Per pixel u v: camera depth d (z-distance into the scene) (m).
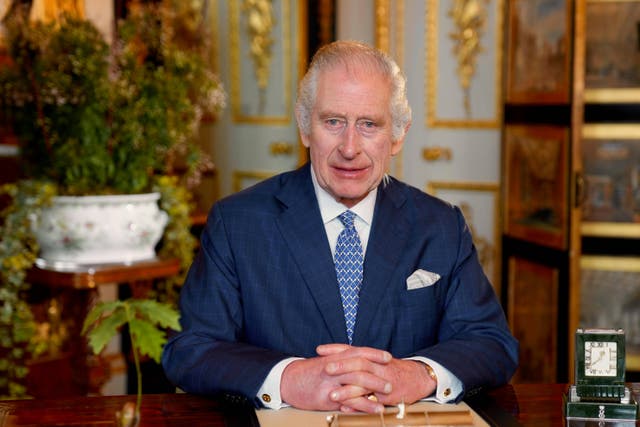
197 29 5.20
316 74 1.92
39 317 3.77
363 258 2.03
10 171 3.62
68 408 1.73
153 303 1.31
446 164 5.06
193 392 1.83
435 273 2.05
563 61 4.06
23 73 3.28
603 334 1.67
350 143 1.88
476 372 1.82
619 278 4.25
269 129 5.17
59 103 3.23
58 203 3.17
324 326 1.98
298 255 2.00
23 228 3.15
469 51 4.93
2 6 3.55
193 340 1.93
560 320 4.13
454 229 2.12
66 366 3.89
